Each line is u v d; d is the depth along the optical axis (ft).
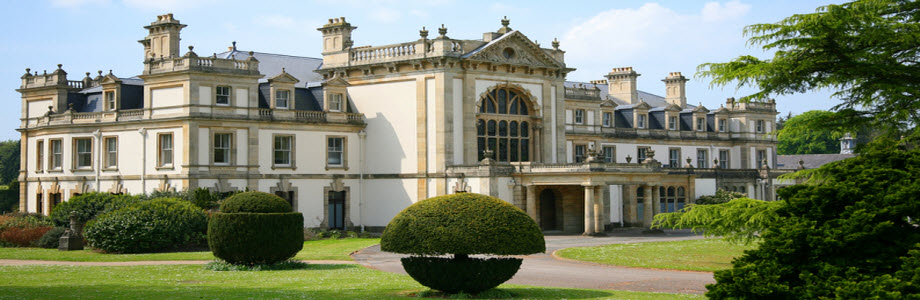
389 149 228.02
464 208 97.14
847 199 76.48
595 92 288.92
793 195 80.23
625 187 240.32
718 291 75.46
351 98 236.22
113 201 186.39
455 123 221.25
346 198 229.25
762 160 334.65
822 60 101.35
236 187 209.67
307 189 221.66
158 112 209.87
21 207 239.30
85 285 108.37
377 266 139.85
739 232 123.95
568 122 278.46
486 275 96.22
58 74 232.32
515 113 236.84
